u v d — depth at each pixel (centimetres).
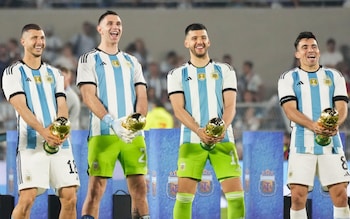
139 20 3894
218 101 1722
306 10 3909
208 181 1847
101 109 1700
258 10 3909
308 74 1734
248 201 1847
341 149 1725
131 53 3784
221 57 3906
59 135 1600
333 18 3906
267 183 1842
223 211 2103
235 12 3906
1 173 2480
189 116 1692
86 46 3803
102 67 1730
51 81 1691
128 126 1638
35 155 1645
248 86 3709
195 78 1719
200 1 3947
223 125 1636
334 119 1639
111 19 1745
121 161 1744
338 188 1712
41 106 1669
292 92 1720
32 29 1675
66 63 3766
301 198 1708
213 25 3906
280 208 1845
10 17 3866
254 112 3303
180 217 1714
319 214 1875
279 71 3900
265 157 1841
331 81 1734
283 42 3909
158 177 1811
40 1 3934
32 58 1681
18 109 1639
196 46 1720
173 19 3897
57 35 3853
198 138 1706
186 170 1706
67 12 3862
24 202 1641
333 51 3819
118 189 2025
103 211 1891
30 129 1648
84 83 1719
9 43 3766
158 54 3884
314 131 1680
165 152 1811
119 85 1734
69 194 1652
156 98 3631
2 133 2030
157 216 1814
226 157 1706
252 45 3900
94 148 1728
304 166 1705
